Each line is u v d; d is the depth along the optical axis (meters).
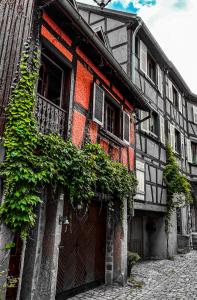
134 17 10.30
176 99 15.55
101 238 7.30
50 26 5.56
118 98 8.50
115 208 7.44
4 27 4.88
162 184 11.56
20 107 4.33
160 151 11.88
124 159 8.50
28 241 4.77
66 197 5.61
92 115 6.64
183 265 9.84
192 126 17.12
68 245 6.04
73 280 6.08
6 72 4.57
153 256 11.35
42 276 4.76
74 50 6.35
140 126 10.30
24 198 4.05
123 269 7.04
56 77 6.50
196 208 16.30
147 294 6.18
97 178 5.92
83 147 6.16
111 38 11.10
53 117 5.43
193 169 16.33
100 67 7.39
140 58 10.89
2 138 4.15
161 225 11.56
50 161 4.62
